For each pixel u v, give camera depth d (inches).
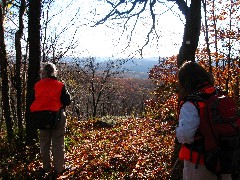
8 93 399.5
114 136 502.6
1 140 385.1
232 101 138.1
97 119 695.1
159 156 335.6
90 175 276.4
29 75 361.4
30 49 362.0
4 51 394.3
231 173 133.2
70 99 264.7
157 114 707.4
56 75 266.5
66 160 319.0
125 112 2155.5
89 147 393.7
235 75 874.1
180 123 136.4
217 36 850.8
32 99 261.1
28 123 362.3
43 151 270.5
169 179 256.7
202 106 135.4
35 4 361.7
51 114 255.4
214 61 850.8
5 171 278.4
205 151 133.0
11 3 393.7
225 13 848.9
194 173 137.8
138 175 275.4
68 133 504.1
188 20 284.5
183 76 145.5
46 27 622.8
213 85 144.9
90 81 1600.6
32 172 276.2
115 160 322.0
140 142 425.4
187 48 285.4
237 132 133.6
